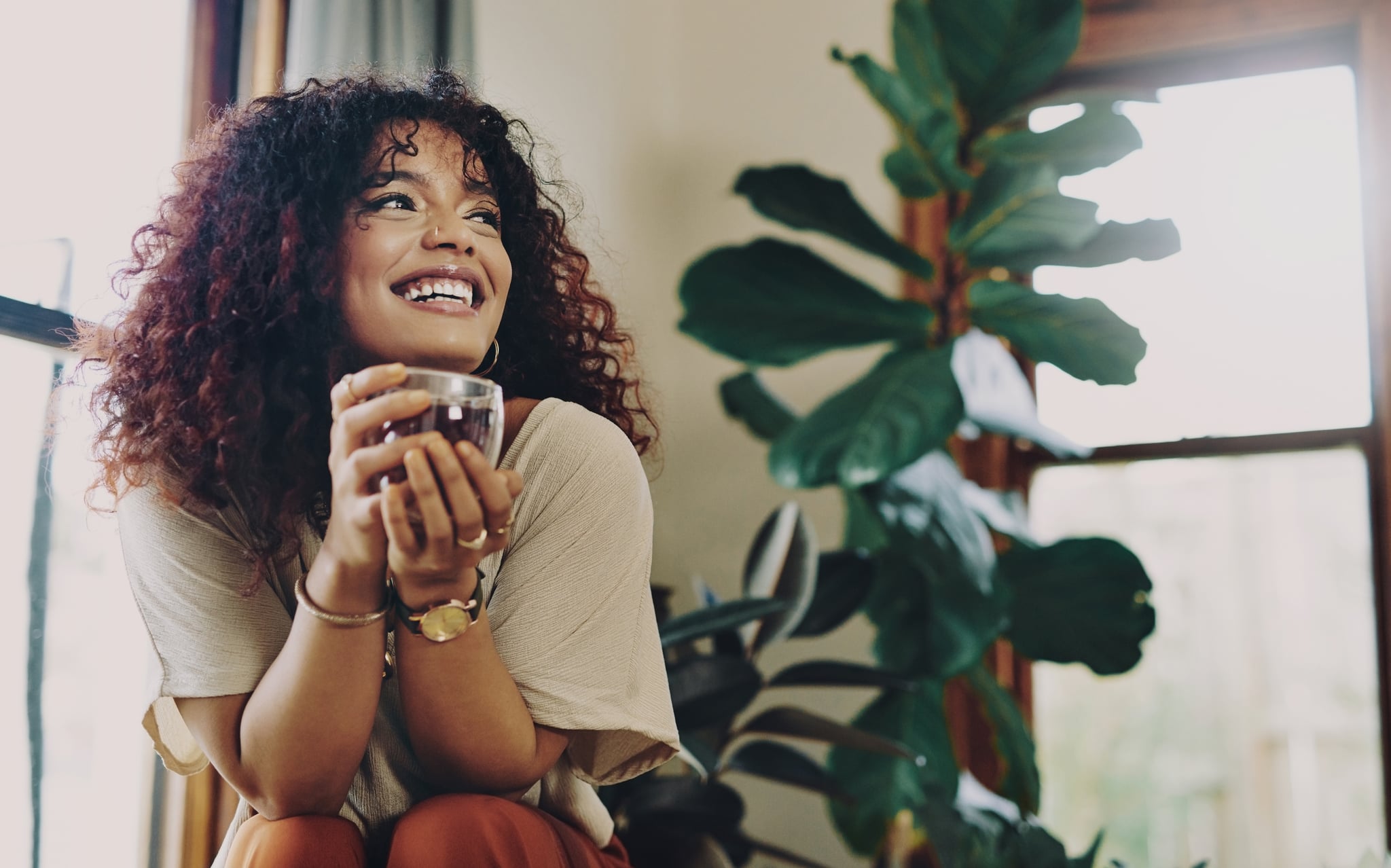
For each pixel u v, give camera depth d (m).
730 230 3.24
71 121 1.75
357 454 0.75
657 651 1.03
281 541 0.98
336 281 1.02
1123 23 3.05
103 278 1.77
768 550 2.07
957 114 3.06
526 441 1.02
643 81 3.20
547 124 2.67
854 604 2.15
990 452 2.94
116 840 1.77
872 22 3.25
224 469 0.96
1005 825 2.05
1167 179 2.98
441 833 0.85
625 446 1.05
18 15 1.68
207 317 1.02
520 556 0.99
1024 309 2.26
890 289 3.09
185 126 1.94
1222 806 2.69
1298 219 2.86
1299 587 2.71
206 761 1.06
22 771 1.65
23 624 1.66
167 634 0.95
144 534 0.97
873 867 2.69
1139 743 2.77
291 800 0.90
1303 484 2.74
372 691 0.88
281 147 1.05
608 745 1.00
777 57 3.30
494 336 1.18
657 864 1.96
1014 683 2.87
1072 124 2.44
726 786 2.02
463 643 0.87
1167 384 2.88
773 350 2.45
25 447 1.67
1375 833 2.58
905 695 2.36
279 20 2.01
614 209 2.97
